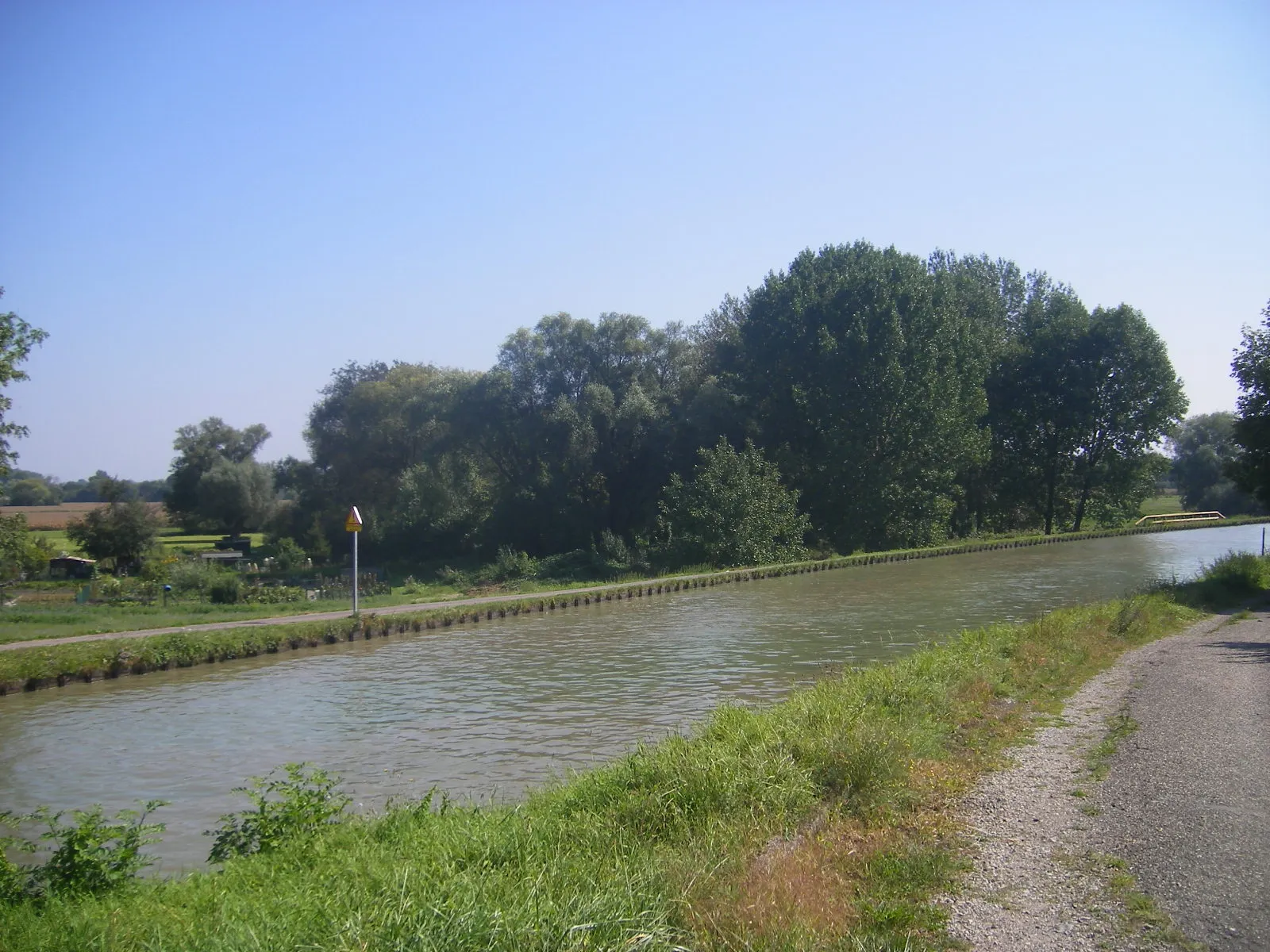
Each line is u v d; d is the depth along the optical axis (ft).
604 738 52.70
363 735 55.52
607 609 122.42
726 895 22.38
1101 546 219.20
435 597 136.36
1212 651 65.92
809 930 21.08
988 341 258.78
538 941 18.93
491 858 25.35
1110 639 70.13
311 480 284.61
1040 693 51.67
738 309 265.34
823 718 39.81
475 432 221.66
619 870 23.54
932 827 29.68
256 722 60.29
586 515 218.59
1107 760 37.06
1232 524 292.61
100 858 28.14
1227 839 27.30
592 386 214.90
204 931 21.07
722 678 69.77
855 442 209.05
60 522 276.82
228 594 130.62
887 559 190.39
